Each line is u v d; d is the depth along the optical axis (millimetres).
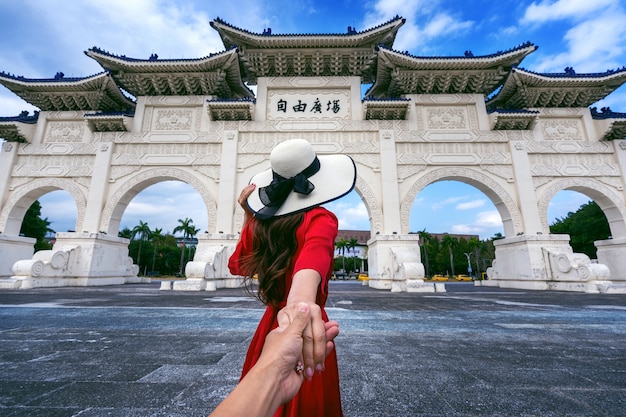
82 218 14750
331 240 970
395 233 14180
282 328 534
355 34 15406
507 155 15195
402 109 15594
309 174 1147
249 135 15805
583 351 3000
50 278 12555
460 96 16234
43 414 1634
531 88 15758
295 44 15703
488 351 2990
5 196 14922
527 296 9570
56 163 15492
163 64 15617
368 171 15234
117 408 1716
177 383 2107
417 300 8055
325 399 945
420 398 1889
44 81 15766
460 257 55062
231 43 16281
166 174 15250
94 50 14938
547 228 14117
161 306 6242
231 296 8719
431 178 15070
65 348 3018
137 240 54656
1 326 4137
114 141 15672
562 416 1671
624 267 13852
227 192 14727
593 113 16047
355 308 6266
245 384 391
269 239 1040
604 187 14555
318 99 16375
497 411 1721
